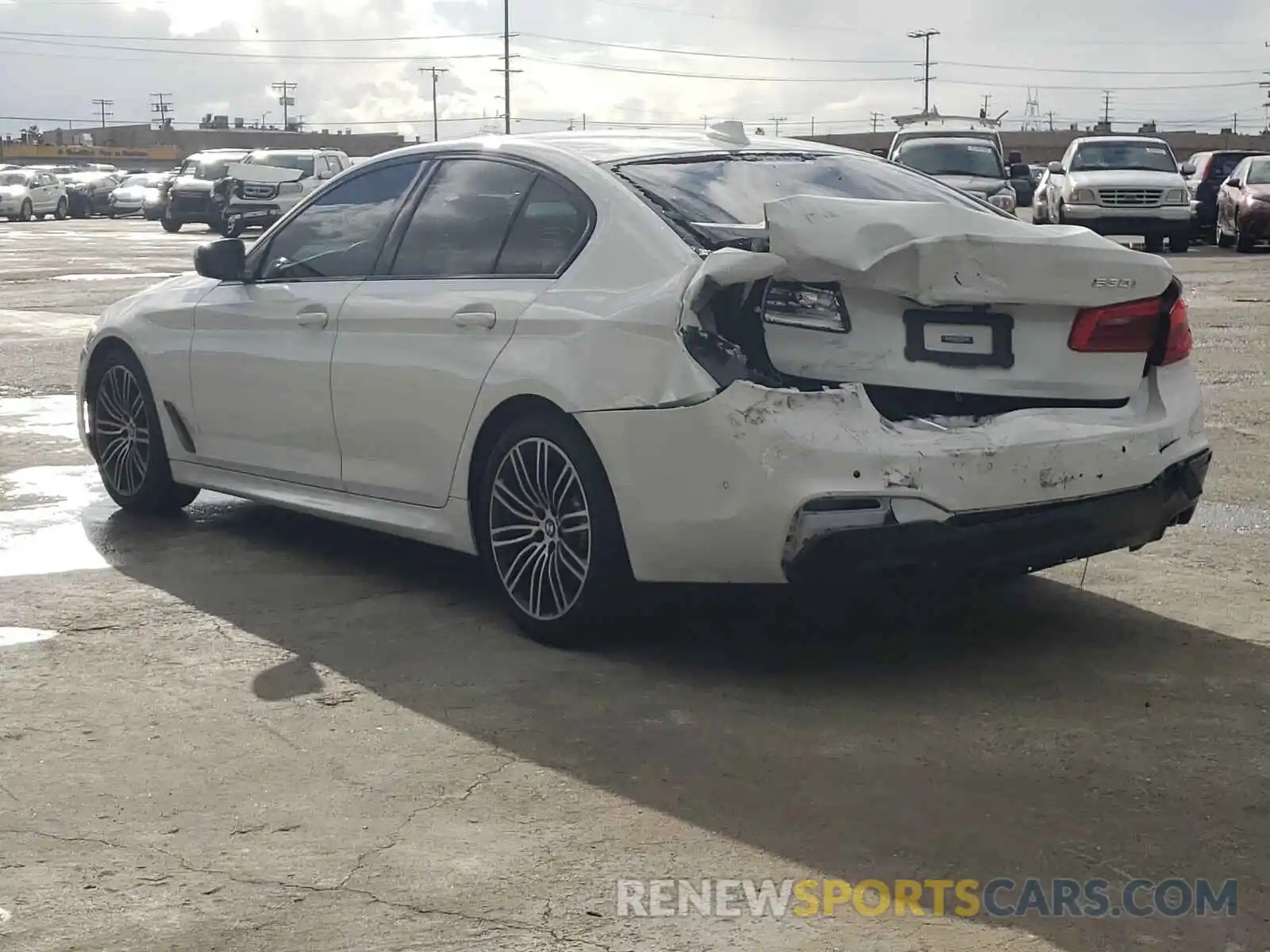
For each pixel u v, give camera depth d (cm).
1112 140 2709
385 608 551
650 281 466
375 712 443
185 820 369
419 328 537
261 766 402
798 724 433
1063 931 313
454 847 353
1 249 2950
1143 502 472
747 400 433
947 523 438
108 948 307
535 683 468
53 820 369
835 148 575
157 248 2997
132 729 430
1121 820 368
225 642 511
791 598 555
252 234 3609
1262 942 310
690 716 439
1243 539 644
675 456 447
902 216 442
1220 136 10112
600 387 465
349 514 577
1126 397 479
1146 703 449
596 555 478
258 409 614
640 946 307
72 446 864
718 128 563
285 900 328
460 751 412
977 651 498
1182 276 2094
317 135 12025
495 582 519
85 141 12050
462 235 545
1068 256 451
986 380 455
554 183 520
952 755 409
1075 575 591
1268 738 421
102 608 550
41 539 657
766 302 440
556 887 333
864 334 444
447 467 530
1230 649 500
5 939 311
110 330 692
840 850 352
